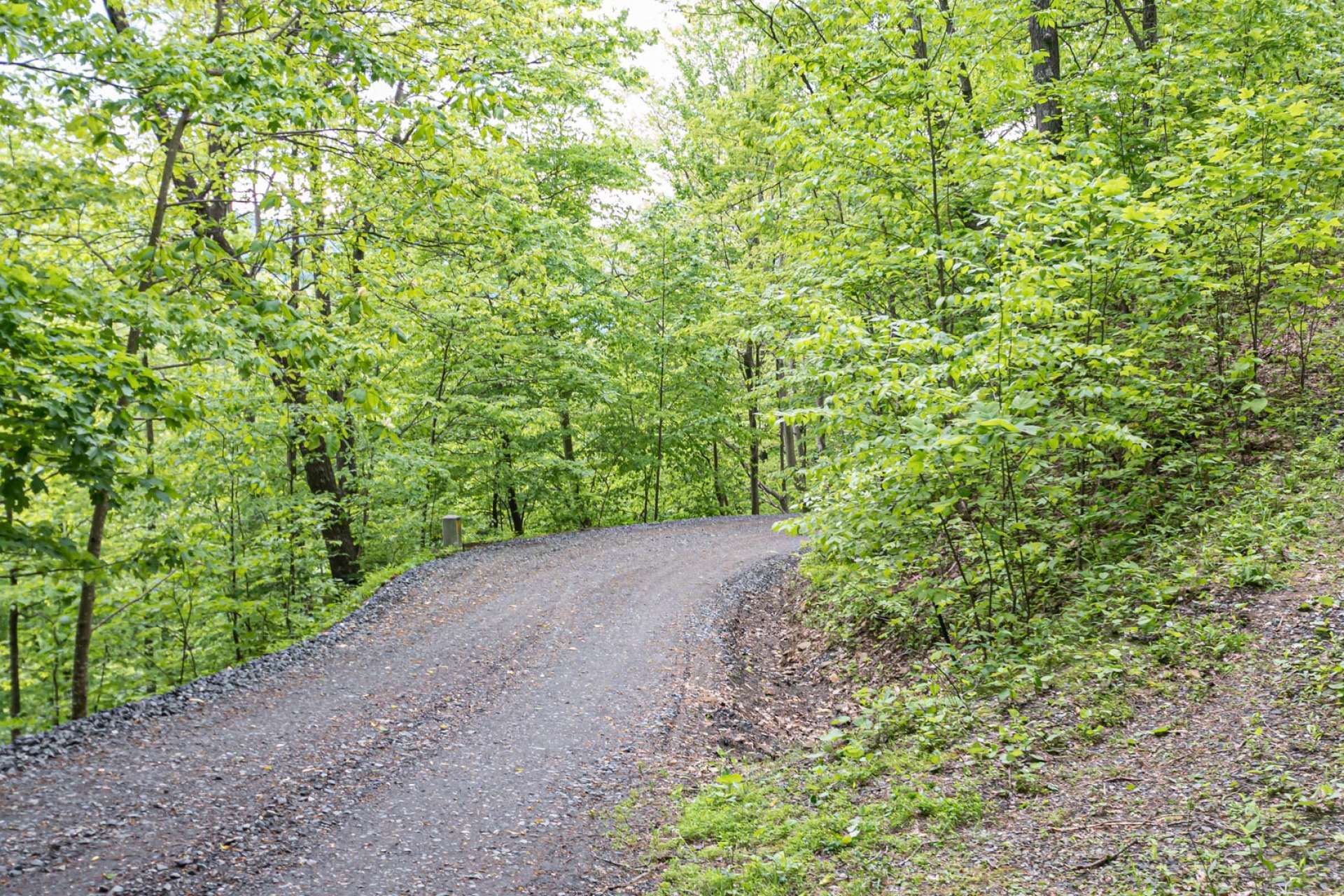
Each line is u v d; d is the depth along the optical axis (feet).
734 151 68.33
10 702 40.45
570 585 46.26
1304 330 32.58
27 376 19.69
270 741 25.53
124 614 40.45
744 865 16.78
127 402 23.40
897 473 23.24
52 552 22.17
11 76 23.98
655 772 23.26
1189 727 17.10
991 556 27.91
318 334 26.53
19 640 41.09
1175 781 15.37
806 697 29.50
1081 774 16.65
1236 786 14.52
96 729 25.79
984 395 22.89
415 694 30.04
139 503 40.96
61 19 23.72
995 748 18.69
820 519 25.68
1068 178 24.70
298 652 34.99
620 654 34.37
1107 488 29.55
